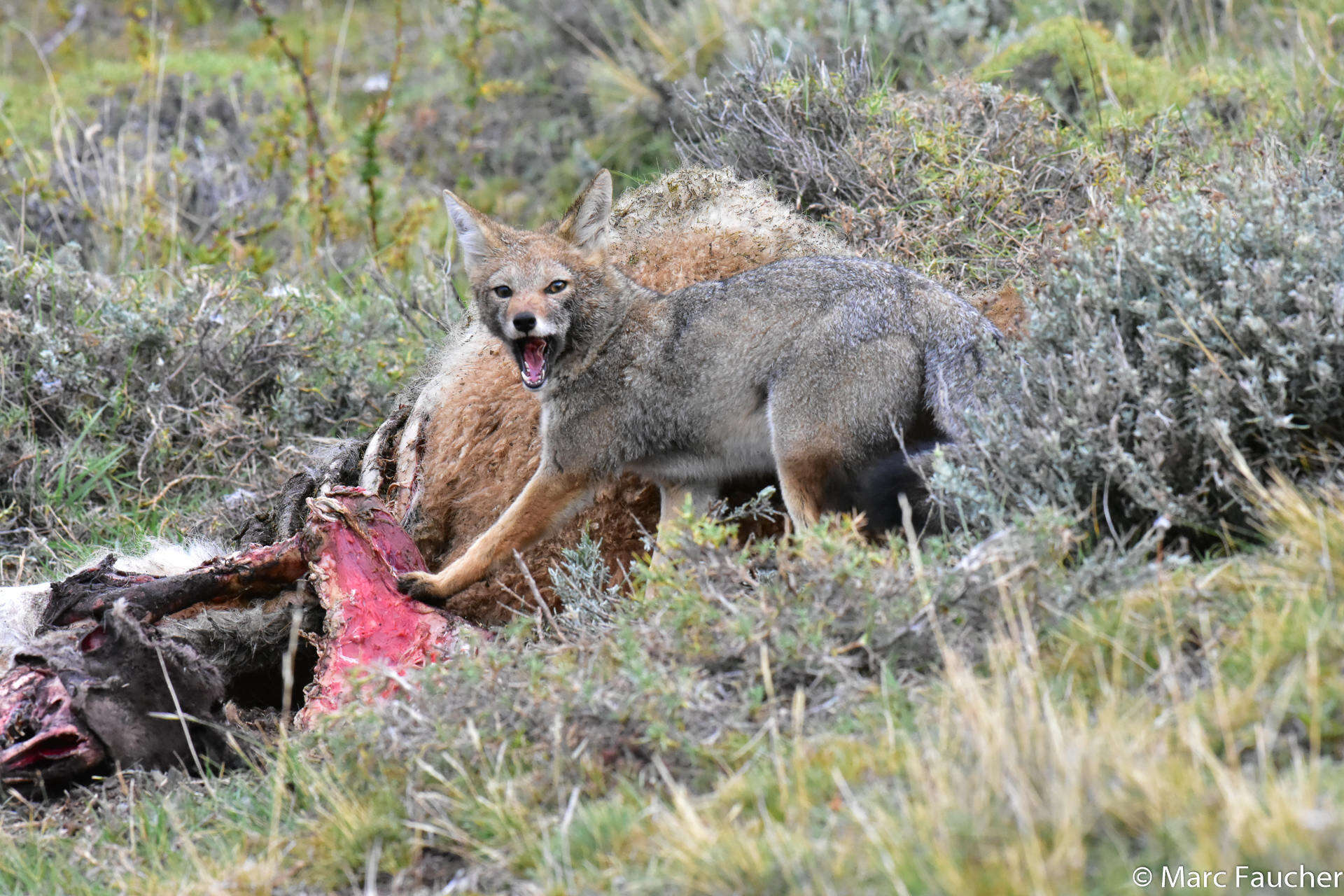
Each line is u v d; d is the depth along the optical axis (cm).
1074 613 616
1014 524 645
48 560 1066
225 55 2375
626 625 707
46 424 1209
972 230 1088
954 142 1148
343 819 598
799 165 1176
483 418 991
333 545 803
